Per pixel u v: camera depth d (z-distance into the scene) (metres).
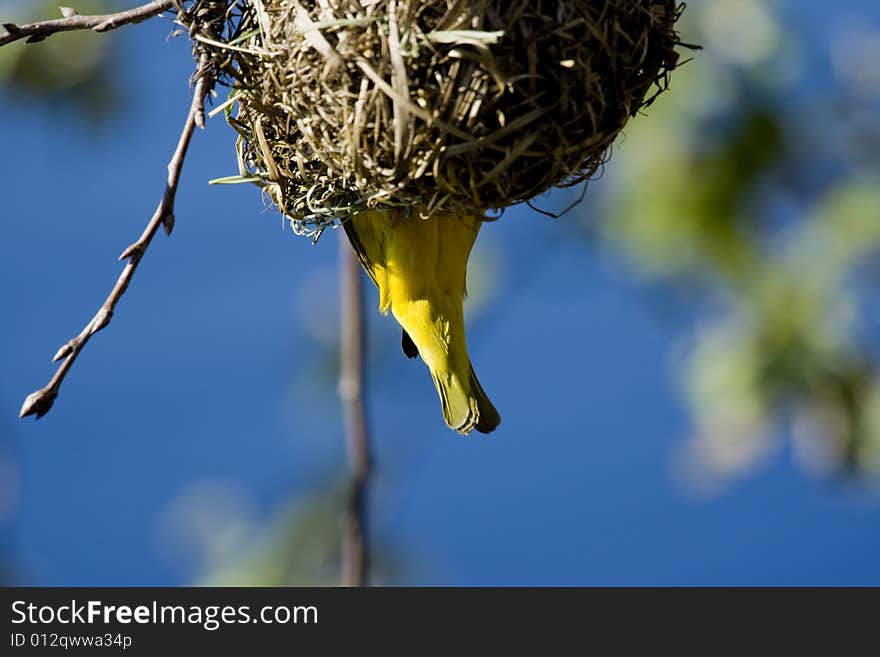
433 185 6.33
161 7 6.64
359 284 8.56
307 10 6.38
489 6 6.09
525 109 6.20
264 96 6.66
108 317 6.44
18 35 6.39
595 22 6.27
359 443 8.52
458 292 7.62
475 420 7.66
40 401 6.34
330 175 6.75
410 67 6.11
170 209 6.50
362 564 8.49
